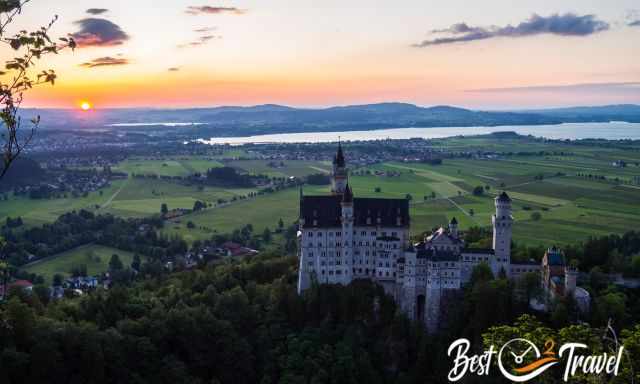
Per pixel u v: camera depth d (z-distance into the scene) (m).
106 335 187.12
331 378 188.75
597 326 194.50
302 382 184.12
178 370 186.00
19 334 178.38
